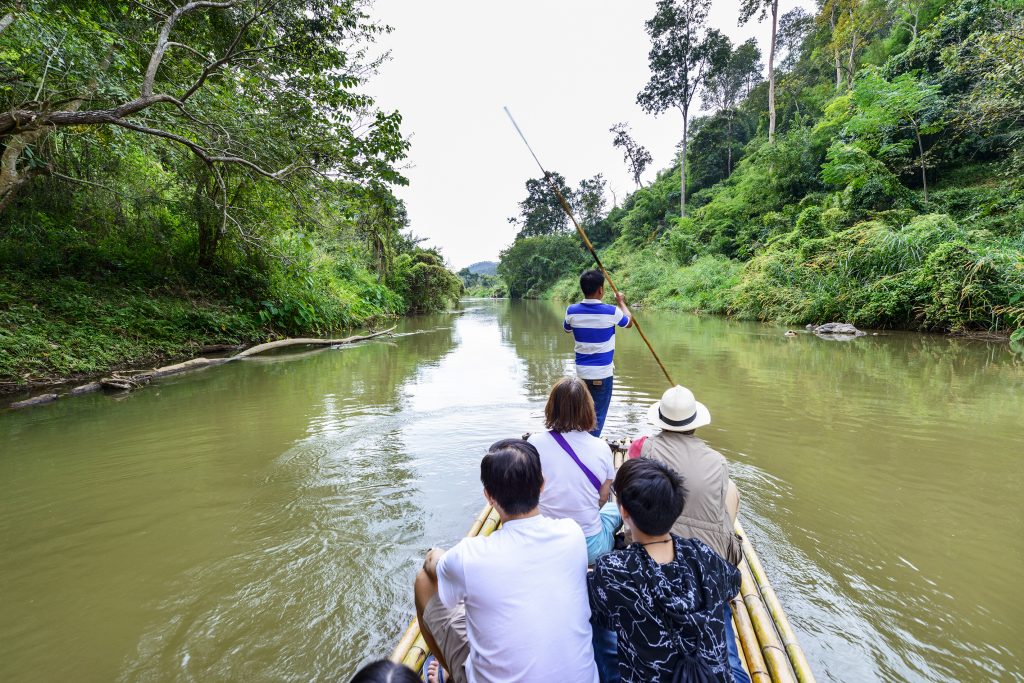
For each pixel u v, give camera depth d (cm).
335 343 1240
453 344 1238
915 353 866
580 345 350
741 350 959
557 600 131
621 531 207
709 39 3041
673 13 3000
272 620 234
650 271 2545
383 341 1313
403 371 852
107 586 260
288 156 889
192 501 357
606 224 4606
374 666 101
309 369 868
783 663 161
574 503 197
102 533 312
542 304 3678
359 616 238
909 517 314
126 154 964
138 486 381
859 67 2705
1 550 295
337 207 989
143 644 219
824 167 1756
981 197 1379
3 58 642
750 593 200
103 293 906
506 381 764
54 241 922
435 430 517
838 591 245
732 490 188
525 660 125
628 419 532
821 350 934
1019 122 1377
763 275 1541
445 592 142
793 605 235
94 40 698
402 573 272
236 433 505
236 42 766
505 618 129
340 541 303
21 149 701
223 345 1047
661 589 130
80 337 780
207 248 1173
